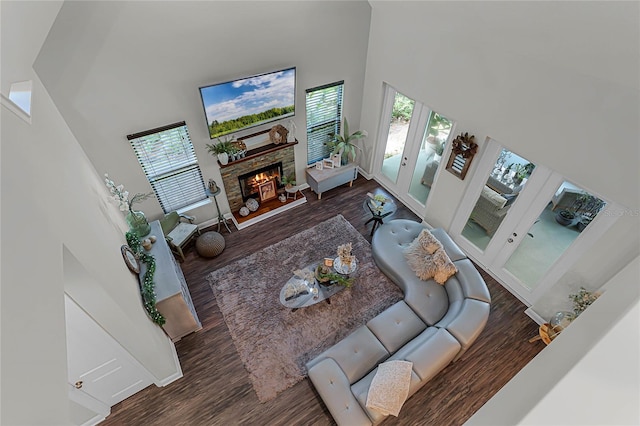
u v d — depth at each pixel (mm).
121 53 3762
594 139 3330
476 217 5270
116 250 3445
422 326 4227
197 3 3879
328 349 3998
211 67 4430
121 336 3057
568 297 4121
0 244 1219
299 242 5832
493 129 4293
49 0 2629
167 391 3963
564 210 4121
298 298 4582
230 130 5137
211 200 5793
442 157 5336
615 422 715
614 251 3521
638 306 867
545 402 786
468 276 4512
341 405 3432
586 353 829
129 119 4246
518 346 4422
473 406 3891
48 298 1525
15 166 1760
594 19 2639
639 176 3094
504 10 3291
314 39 5074
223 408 3850
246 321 4680
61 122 3551
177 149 4895
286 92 5266
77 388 3258
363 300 4938
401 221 5590
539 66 3512
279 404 3889
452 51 4375
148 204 5176
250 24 4371
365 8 5242
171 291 3879
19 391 1016
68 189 2703
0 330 1007
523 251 4754
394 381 3432
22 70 2691
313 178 6434
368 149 6941
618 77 2922
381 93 5930
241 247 5746
